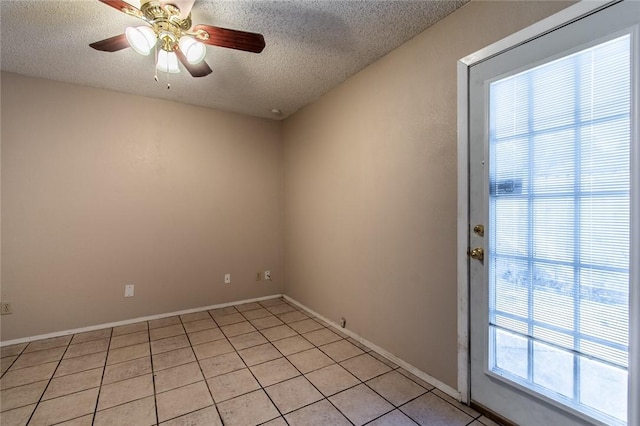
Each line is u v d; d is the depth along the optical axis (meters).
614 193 1.19
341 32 1.96
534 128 1.43
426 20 1.85
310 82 2.72
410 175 2.05
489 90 1.59
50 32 1.95
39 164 2.62
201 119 3.35
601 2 1.21
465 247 1.71
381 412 1.67
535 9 1.41
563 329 1.35
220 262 3.47
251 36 1.67
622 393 1.18
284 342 2.56
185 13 1.59
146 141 3.06
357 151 2.54
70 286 2.74
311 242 3.26
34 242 2.61
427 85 1.92
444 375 1.85
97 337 2.66
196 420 1.62
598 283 1.24
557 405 1.36
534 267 1.44
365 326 2.49
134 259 3.01
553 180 1.37
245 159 3.62
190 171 3.29
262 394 1.84
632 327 1.15
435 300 1.90
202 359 2.27
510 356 1.54
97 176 2.84
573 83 1.29
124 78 2.64
